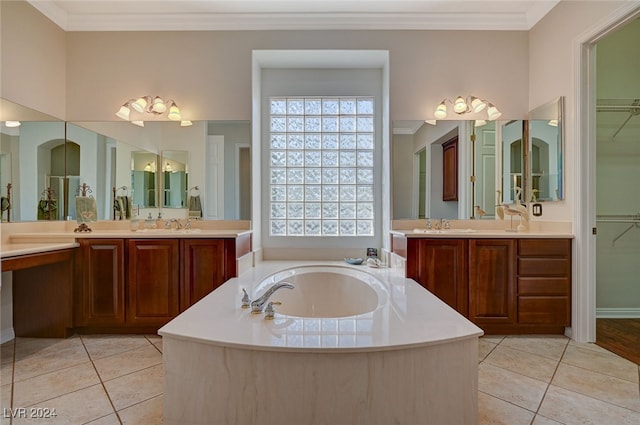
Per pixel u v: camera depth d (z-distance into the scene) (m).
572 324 2.56
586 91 2.53
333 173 3.49
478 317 2.58
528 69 3.14
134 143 3.16
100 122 3.13
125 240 2.60
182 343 1.40
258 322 1.55
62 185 3.05
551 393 1.79
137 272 2.60
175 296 2.60
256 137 3.29
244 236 2.84
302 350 1.29
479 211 3.20
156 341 2.52
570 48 2.62
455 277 2.59
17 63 2.63
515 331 2.63
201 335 1.40
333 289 2.93
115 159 3.15
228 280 2.55
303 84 3.48
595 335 2.53
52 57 2.96
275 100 3.48
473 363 1.43
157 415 1.60
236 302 1.89
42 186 2.85
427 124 3.18
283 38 3.12
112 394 1.79
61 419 1.58
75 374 2.00
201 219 3.18
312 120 3.49
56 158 3.00
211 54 3.14
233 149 3.17
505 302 2.58
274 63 3.37
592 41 2.48
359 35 3.12
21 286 2.58
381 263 3.25
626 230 3.15
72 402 1.71
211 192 3.19
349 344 1.31
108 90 3.13
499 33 3.14
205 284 2.60
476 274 2.58
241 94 3.15
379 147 3.48
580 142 2.54
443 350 1.38
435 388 1.37
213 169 3.17
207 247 2.60
